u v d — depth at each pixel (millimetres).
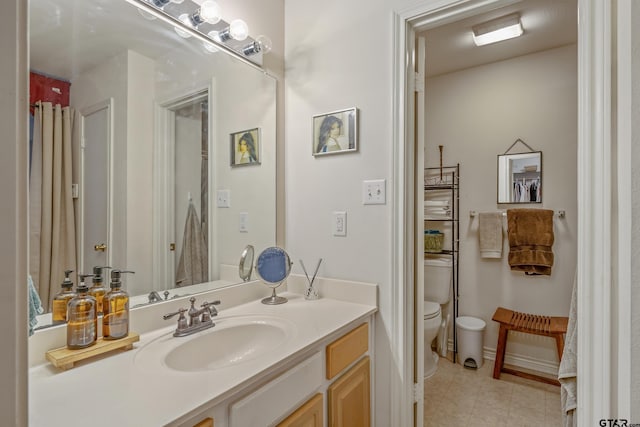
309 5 1668
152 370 847
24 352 367
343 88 1550
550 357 2359
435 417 1890
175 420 646
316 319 1258
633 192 680
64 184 997
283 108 1751
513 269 2436
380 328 1442
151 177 1219
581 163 1023
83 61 1035
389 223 1419
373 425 1446
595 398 952
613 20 950
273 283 1509
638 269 670
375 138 1457
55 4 978
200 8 1261
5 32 352
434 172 2834
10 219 355
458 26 2066
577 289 1059
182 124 1311
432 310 2426
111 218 1104
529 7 1871
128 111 1147
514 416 1895
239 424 805
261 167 1636
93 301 937
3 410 347
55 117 979
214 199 1438
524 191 2457
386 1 1437
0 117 346
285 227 1753
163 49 1242
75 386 766
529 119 2445
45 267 947
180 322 1110
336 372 1161
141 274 1181
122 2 1126
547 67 2383
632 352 679
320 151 1606
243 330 1220
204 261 1386
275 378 915
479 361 2465
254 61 1584
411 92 1446
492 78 2588
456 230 2738
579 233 1028
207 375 821
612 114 940
